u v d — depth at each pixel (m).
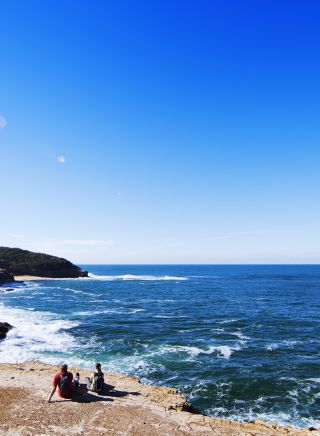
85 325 36.41
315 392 19.73
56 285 94.31
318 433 12.99
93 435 11.28
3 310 47.38
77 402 13.98
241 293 73.50
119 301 58.34
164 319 40.72
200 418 13.34
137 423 12.39
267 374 22.31
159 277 140.62
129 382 17.23
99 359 24.45
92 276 147.50
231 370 22.89
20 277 117.25
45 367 19.19
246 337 32.12
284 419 16.67
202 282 109.25
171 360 24.59
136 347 27.80
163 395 15.50
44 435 11.10
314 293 74.12
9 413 12.66
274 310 49.19
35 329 33.91
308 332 34.69
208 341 30.27
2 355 24.84
